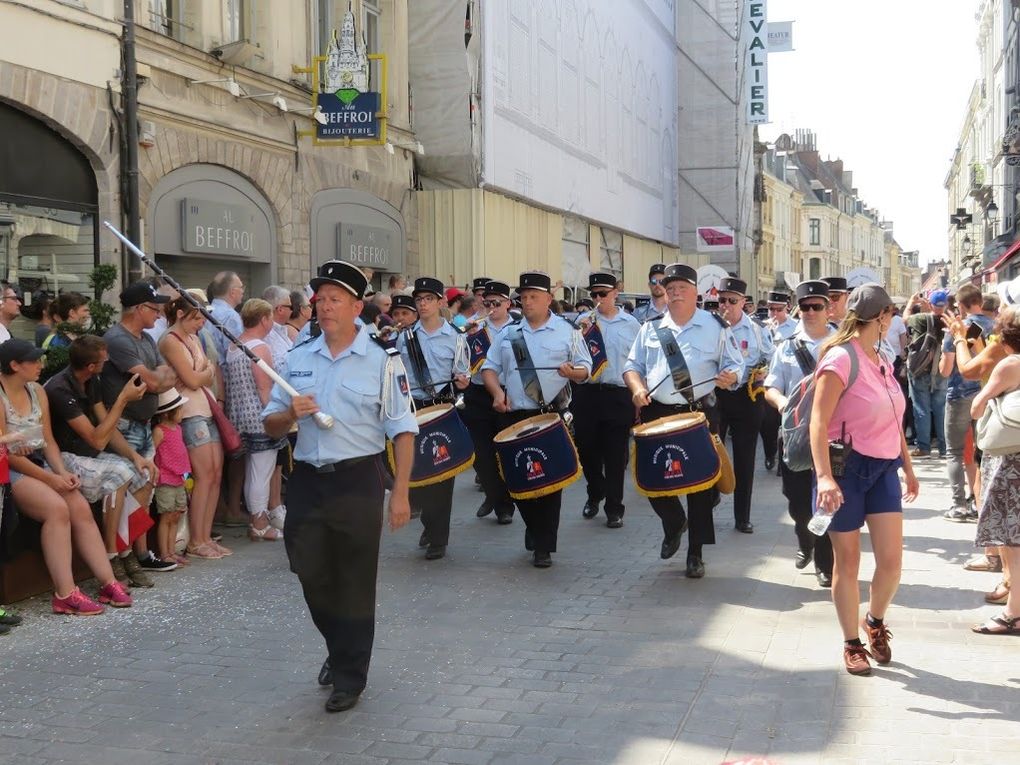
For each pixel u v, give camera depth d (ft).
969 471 31.07
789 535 29.76
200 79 45.16
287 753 15.19
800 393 18.04
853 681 17.61
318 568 16.74
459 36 63.16
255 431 28.68
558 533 30.35
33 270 38.32
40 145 38.42
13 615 21.50
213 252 46.03
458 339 29.35
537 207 75.82
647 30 107.34
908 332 50.70
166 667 18.86
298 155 52.13
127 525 24.07
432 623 21.36
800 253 293.43
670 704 16.79
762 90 125.18
